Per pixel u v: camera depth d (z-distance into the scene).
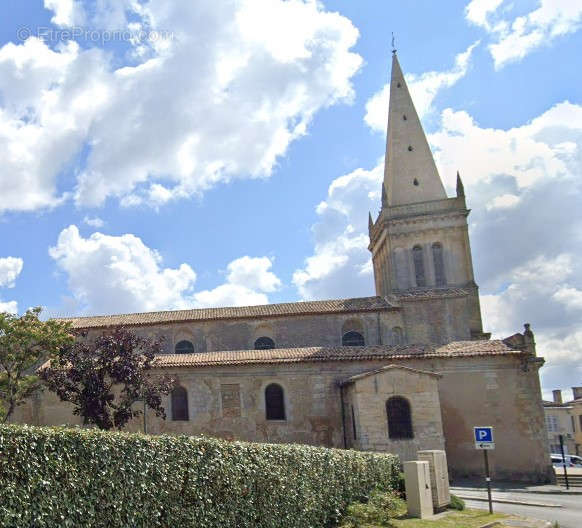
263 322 49.12
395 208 62.09
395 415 34.47
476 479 36.31
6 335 34.41
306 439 37.38
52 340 34.62
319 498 19.53
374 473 24.38
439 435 34.12
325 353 39.25
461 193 60.50
